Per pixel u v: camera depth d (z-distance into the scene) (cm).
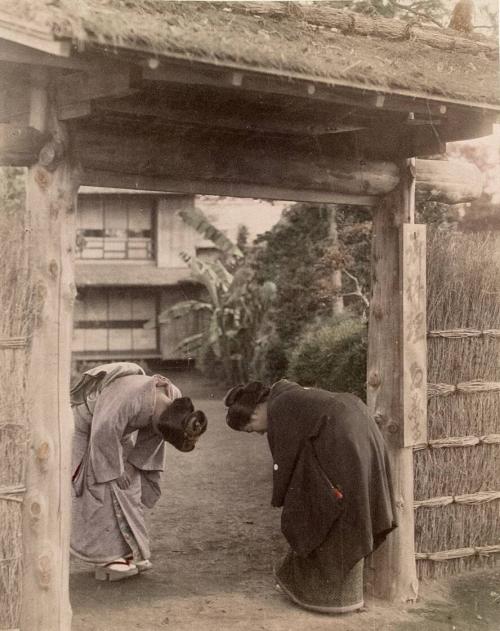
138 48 265
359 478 373
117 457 412
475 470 451
